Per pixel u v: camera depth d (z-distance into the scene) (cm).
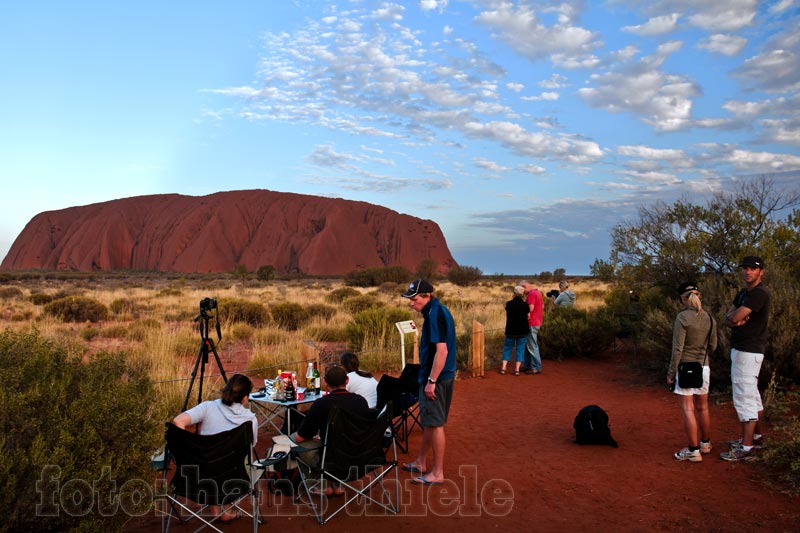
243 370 1128
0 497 306
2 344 386
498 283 5844
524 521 448
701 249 1205
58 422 346
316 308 2138
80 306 2061
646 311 1234
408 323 940
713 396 843
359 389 609
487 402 881
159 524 455
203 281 6800
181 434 386
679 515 447
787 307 836
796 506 450
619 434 691
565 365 1204
